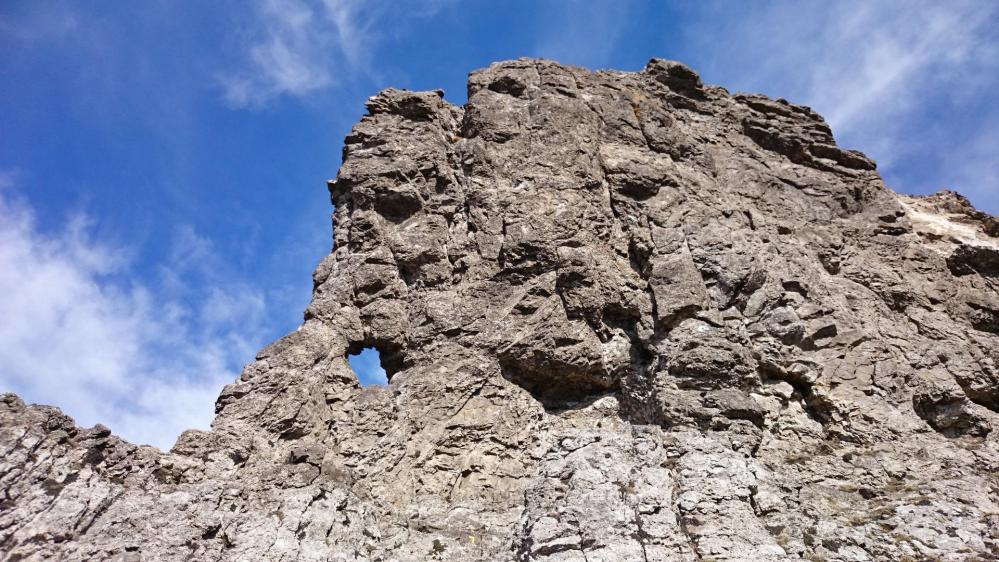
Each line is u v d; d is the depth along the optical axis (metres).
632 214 34.03
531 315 30.73
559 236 32.28
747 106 40.97
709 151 38.00
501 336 30.38
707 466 25.73
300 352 29.34
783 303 32.47
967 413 30.52
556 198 33.44
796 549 23.61
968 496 26.20
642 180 34.88
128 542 21.92
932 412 30.98
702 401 28.31
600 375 30.31
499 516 26.52
